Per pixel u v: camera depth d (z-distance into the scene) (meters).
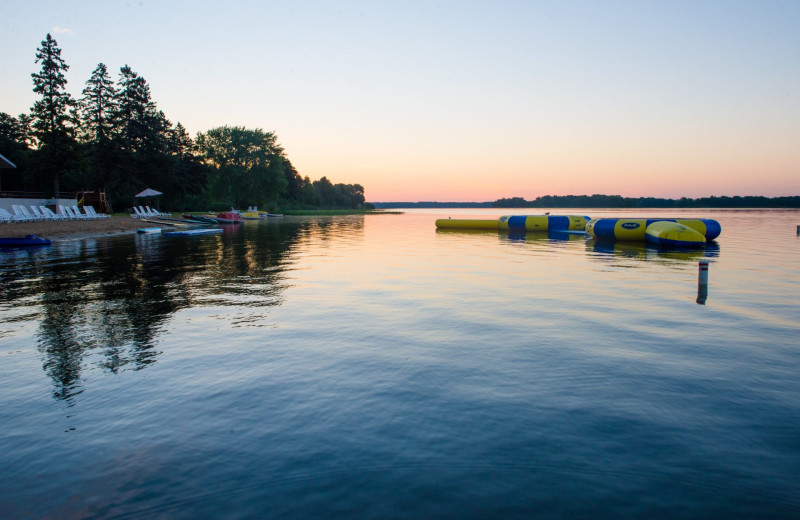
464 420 4.79
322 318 9.13
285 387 5.67
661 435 4.47
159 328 8.35
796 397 5.36
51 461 4.10
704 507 3.44
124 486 3.73
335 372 6.16
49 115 46.09
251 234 36.91
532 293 11.77
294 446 4.30
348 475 3.84
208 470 3.94
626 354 6.90
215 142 90.19
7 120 68.75
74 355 6.87
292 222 64.06
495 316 9.29
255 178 90.06
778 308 9.98
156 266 16.97
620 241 29.73
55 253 21.42
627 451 4.19
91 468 3.99
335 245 26.56
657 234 25.16
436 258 19.86
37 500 3.57
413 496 3.57
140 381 5.87
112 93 57.00
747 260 18.89
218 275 14.83
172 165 63.06
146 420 4.84
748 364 6.47
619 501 3.50
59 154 46.09
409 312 9.66
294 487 3.69
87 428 4.68
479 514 3.36
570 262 18.34
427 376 6.02
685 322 8.79
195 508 3.46
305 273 15.32
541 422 4.74
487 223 43.22
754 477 3.80
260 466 3.99
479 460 4.05
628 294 11.59
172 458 4.12
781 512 3.38
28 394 5.49
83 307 10.07
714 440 4.39
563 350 7.09
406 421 4.77
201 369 6.29
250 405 5.17
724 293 11.70
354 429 4.61
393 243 28.30
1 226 31.12
